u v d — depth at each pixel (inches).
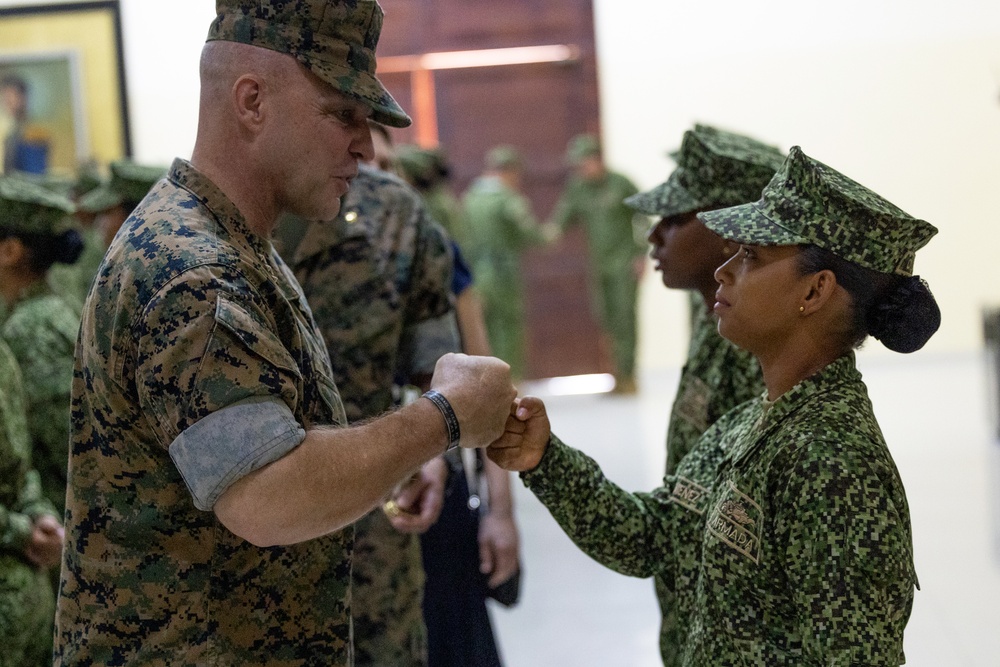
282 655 69.2
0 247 115.7
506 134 362.3
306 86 67.7
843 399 64.4
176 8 318.7
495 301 344.5
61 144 313.7
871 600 59.1
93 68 313.1
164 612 65.7
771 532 63.0
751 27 356.2
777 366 67.0
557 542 219.0
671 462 90.2
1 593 95.3
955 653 151.7
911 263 65.7
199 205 67.7
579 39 359.3
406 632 102.5
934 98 354.3
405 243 102.7
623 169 361.4
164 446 63.7
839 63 355.3
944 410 296.7
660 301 370.9
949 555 188.4
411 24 359.6
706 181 88.0
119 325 63.4
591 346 370.6
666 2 357.4
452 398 68.8
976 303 361.1
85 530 66.5
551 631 171.8
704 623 66.4
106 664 66.0
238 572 67.3
